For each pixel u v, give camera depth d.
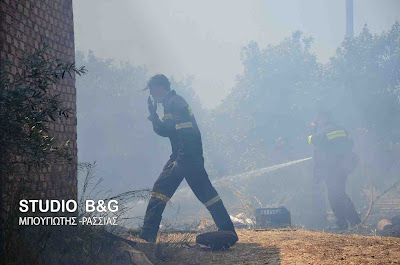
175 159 6.51
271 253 5.57
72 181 5.91
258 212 9.14
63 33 6.04
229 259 5.42
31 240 4.42
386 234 9.94
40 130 4.26
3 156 4.38
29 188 4.64
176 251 5.70
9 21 4.86
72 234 4.81
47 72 4.41
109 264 4.75
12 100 4.00
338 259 4.95
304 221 13.35
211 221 8.48
